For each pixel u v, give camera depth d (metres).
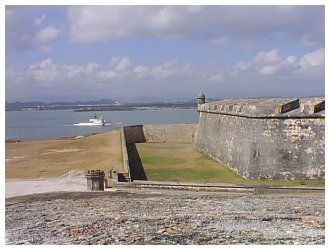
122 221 14.92
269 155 29.67
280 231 13.49
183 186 23.88
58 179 29.53
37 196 20.75
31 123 161.00
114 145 49.41
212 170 35.78
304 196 21.23
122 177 27.34
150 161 42.31
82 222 14.89
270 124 29.81
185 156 46.34
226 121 38.50
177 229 13.81
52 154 43.25
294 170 29.19
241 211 16.52
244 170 31.11
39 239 13.02
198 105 54.91
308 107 29.47
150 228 13.98
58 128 127.88
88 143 52.72
